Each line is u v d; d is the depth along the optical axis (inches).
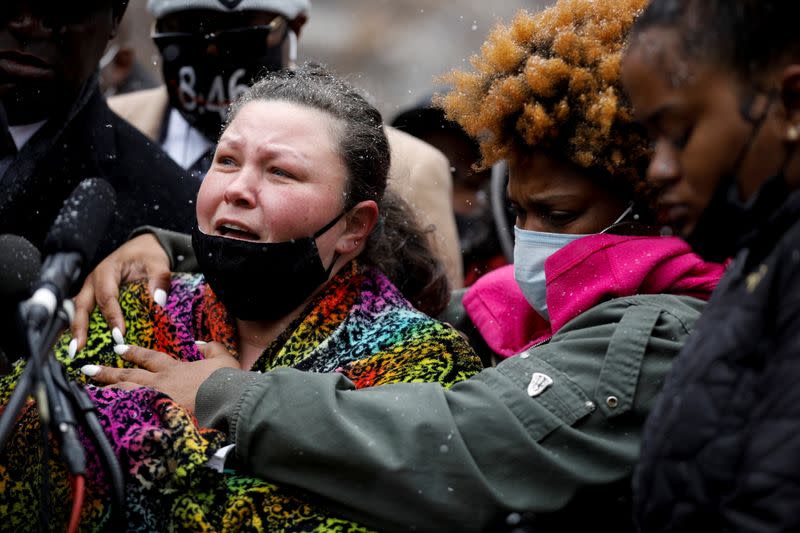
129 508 128.6
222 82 203.0
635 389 122.7
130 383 139.5
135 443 128.7
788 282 89.7
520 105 134.3
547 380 125.5
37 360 99.1
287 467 125.3
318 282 144.5
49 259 107.0
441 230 217.6
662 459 95.3
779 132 90.9
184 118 208.4
